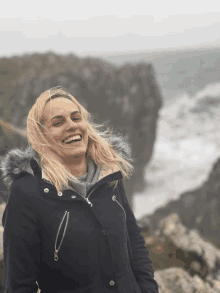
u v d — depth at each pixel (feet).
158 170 257.96
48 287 4.02
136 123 161.99
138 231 4.99
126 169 4.78
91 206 3.98
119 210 4.30
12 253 3.71
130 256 4.66
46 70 138.21
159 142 347.15
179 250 12.60
